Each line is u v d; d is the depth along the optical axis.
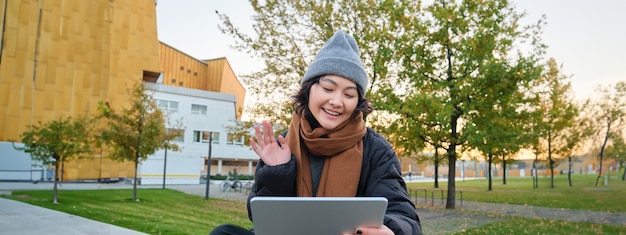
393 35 14.52
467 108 14.18
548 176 54.56
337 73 1.82
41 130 13.26
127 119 16.73
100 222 8.65
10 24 29.77
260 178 1.79
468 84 14.18
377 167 1.85
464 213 13.98
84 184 28.61
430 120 14.24
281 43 14.29
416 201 19.50
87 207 12.12
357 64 1.86
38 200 13.78
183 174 32.22
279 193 1.81
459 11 14.52
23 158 29.42
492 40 14.18
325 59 1.85
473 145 14.59
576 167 36.66
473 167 63.12
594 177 48.28
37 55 30.81
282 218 1.39
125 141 16.31
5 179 28.70
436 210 15.03
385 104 13.46
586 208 15.52
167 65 60.06
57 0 31.92
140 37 35.97
